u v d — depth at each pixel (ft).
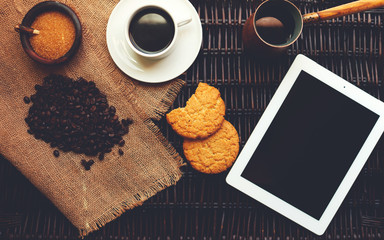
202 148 2.37
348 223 2.48
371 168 2.46
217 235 2.49
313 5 2.43
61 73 2.36
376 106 2.34
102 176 2.39
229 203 2.47
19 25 2.19
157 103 2.36
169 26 2.25
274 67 2.44
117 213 2.39
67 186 2.37
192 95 2.37
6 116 2.36
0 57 2.34
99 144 2.36
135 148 2.38
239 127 2.43
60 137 2.35
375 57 2.46
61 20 2.27
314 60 2.43
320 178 2.37
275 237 2.49
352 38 2.47
